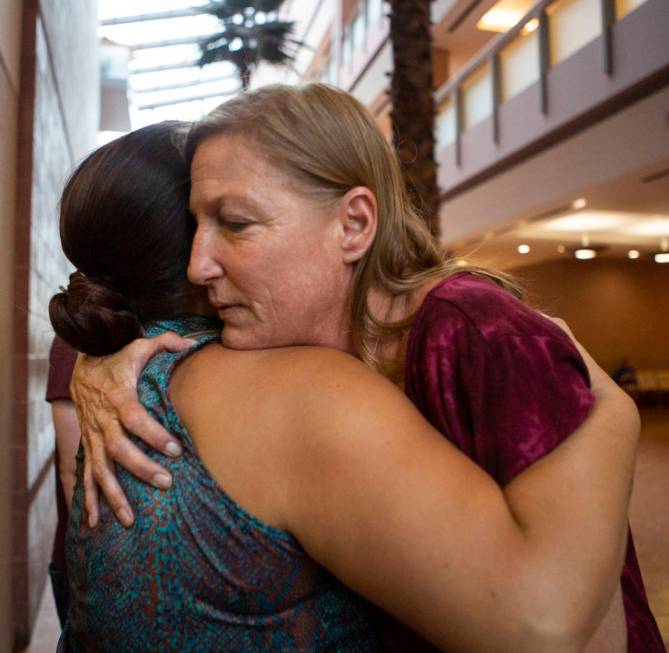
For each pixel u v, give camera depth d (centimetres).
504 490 64
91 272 94
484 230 1211
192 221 94
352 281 77
